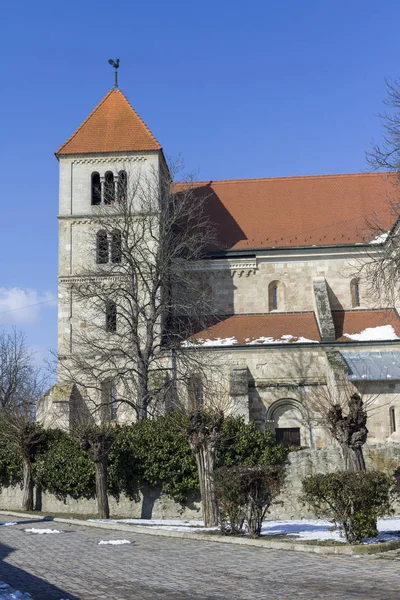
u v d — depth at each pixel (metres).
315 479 20.06
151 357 45.53
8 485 39.28
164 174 53.19
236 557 17.80
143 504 33.25
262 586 13.73
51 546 20.91
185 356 44.00
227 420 34.28
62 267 49.97
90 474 33.75
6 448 38.84
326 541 19.69
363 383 41.00
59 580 14.95
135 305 44.22
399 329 46.38
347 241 51.28
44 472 35.56
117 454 33.59
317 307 47.84
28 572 16.09
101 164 51.44
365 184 56.41
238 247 52.03
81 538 23.00
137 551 19.39
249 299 51.28
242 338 46.97
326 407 39.97
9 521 30.45
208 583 14.26
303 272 51.41
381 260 38.19
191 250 48.03
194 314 49.16
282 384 44.59
